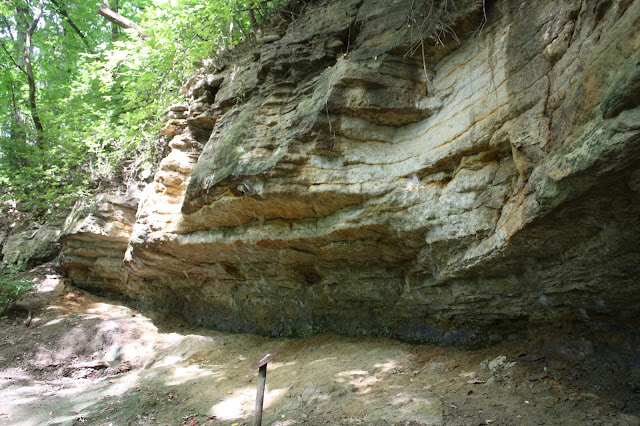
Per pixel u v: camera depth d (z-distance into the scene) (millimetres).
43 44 16875
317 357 7598
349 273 7840
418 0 5961
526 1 4730
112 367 9500
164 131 10039
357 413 5285
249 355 8578
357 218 6250
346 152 6148
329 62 6895
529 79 4488
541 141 4152
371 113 5992
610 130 3031
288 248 7535
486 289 5922
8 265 14062
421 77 5938
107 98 12461
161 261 10047
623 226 3760
